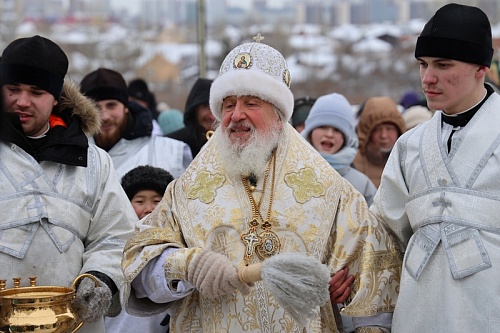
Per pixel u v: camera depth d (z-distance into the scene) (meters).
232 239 3.77
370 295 3.76
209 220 3.81
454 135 3.65
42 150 3.87
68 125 3.99
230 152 3.80
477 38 3.57
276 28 54.84
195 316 3.85
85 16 88.94
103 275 3.84
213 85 3.88
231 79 3.79
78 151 3.91
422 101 8.87
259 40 3.99
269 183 3.84
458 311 3.49
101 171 4.00
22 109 3.84
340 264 3.80
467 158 3.58
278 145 3.89
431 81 3.62
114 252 3.93
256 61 3.83
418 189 3.69
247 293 3.56
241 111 3.79
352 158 5.88
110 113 6.07
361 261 3.80
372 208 3.94
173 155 6.09
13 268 3.73
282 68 3.89
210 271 3.55
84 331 3.89
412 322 3.62
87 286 3.69
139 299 3.85
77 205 3.88
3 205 3.75
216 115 3.92
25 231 3.76
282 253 3.53
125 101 6.12
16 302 3.57
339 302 3.79
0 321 3.60
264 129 3.81
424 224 3.64
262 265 3.47
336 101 6.04
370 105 6.72
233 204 3.81
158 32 81.62
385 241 3.84
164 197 3.98
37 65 3.84
